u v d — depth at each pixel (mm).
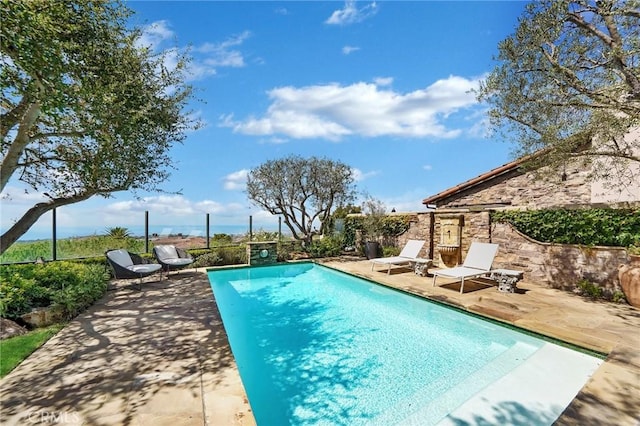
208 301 7074
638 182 8078
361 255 15539
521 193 11617
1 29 2898
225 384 3447
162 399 3148
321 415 3564
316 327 6352
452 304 6859
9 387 3400
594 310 6332
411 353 5113
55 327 5363
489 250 8859
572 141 6566
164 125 6871
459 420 3340
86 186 6633
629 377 3674
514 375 4227
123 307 6602
